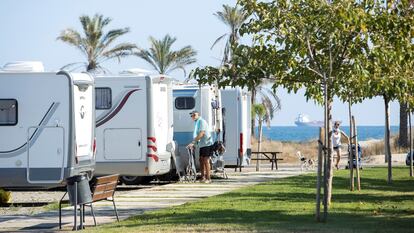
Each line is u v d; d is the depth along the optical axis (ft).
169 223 112.16
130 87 179.11
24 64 150.30
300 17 114.11
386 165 289.12
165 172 187.42
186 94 205.05
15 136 149.18
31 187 150.10
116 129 179.11
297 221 113.60
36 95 148.77
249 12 118.01
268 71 121.29
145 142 178.29
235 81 123.85
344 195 155.02
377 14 117.80
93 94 156.97
